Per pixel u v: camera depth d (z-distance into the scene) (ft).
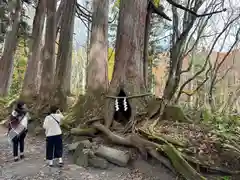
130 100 27.73
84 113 31.32
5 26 69.82
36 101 45.34
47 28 46.37
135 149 23.26
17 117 24.03
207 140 21.62
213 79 42.57
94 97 31.55
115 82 28.78
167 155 20.44
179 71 33.24
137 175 20.56
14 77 87.35
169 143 21.42
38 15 53.57
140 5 29.99
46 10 48.91
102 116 28.89
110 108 27.89
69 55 47.14
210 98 42.24
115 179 19.79
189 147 21.07
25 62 88.48
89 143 24.56
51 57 45.73
